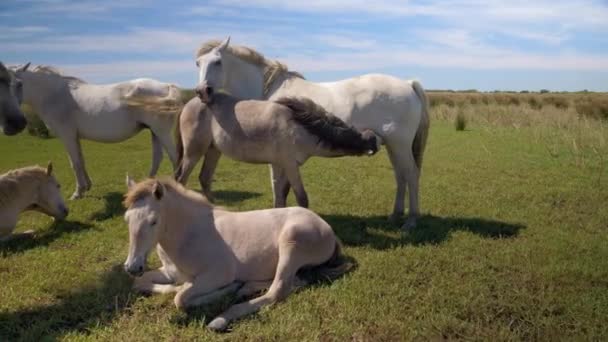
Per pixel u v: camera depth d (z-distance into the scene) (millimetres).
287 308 4043
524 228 6414
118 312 4062
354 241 5867
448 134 17438
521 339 3713
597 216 7031
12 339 3701
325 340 3674
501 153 12883
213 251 4230
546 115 19891
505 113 21578
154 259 5320
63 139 8070
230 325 3832
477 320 3949
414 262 5090
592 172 10227
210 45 6500
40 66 7922
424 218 6875
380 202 7863
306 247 4391
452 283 4574
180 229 4184
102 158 12938
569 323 3910
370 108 6242
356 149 5734
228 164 12148
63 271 4906
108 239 5996
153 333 3727
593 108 20484
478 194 8266
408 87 6441
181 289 4211
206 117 6051
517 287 4531
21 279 4699
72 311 4125
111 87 8086
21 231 6508
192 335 3672
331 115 5727
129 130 8148
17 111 5445
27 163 12148
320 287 4473
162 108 7867
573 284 4633
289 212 4648
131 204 3865
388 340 3674
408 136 6418
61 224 6664
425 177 9797
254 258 4398
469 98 35219
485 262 5129
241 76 6598
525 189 8648
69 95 7953
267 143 5711
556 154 12508
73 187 9211
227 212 4586
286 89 6516
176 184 4332
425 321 3881
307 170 10945
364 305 4137
